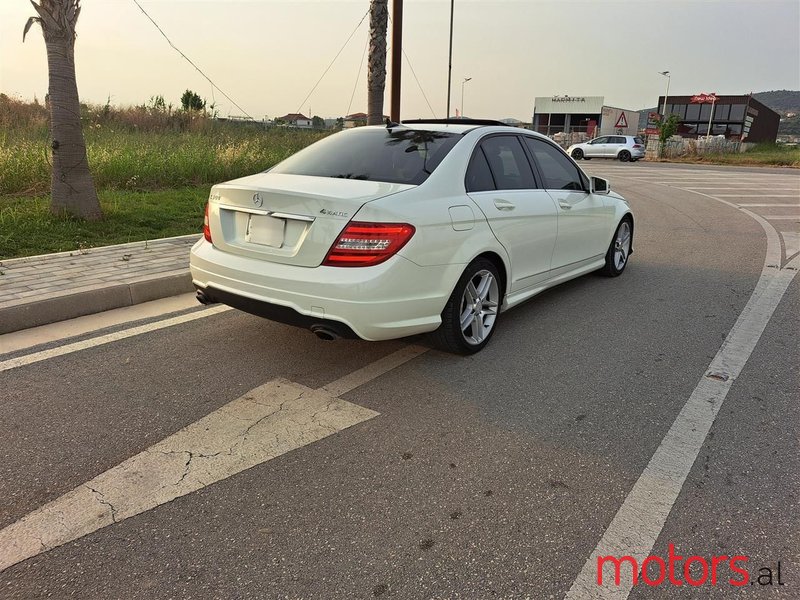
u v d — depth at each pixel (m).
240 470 2.77
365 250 3.27
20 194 8.71
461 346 4.01
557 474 2.78
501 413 3.35
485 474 2.77
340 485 2.67
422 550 2.28
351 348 4.24
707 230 9.72
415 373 3.86
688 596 2.08
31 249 6.20
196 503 2.54
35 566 2.17
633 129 58.59
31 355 3.98
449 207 3.70
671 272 6.75
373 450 2.96
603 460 2.90
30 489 2.60
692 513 2.51
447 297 3.71
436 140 4.15
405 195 3.48
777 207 12.73
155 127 19.20
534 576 2.16
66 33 6.89
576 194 5.34
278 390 3.58
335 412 3.33
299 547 2.29
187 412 3.29
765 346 4.40
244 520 2.43
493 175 4.31
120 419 3.20
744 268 6.95
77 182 7.28
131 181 10.23
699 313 5.18
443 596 2.07
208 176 11.54
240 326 4.62
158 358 4.00
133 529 2.37
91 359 3.95
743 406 3.46
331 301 3.29
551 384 3.73
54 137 7.09
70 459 2.83
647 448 3.01
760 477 2.76
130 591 2.07
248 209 3.62
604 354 4.23
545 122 56.50
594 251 5.83
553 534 2.38
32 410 3.27
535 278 4.79
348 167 4.00
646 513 2.50
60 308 4.63
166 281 5.29
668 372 3.93
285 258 3.47
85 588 2.08
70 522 2.40
